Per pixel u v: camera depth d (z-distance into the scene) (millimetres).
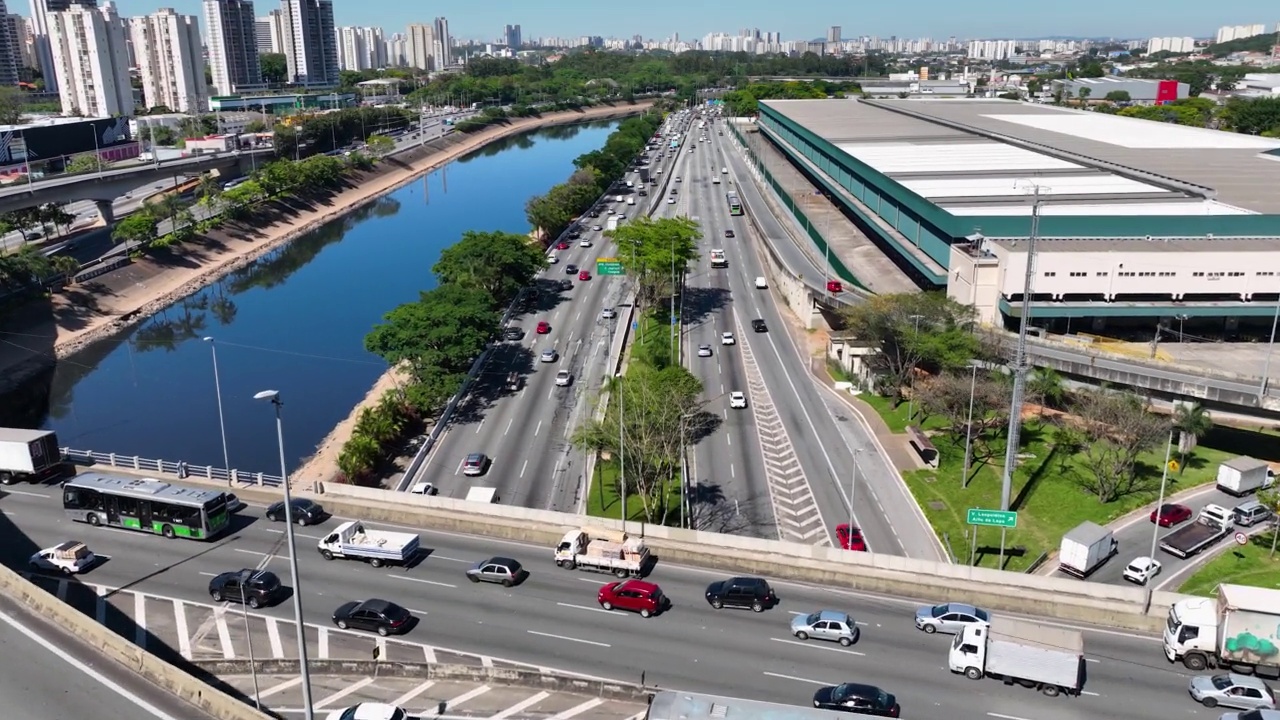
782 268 174500
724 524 95438
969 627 65000
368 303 196375
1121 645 68000
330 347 169625
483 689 63219
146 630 71875
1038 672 61500
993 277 128750
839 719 53094
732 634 70000
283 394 147250
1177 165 182750
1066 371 112250
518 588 77625
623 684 61469
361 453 109188
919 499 99688
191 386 151250
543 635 70250
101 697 59750
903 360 124688
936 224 144375
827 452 112062
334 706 61688
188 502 86375
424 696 62562
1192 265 124812
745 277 189500
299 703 62312
